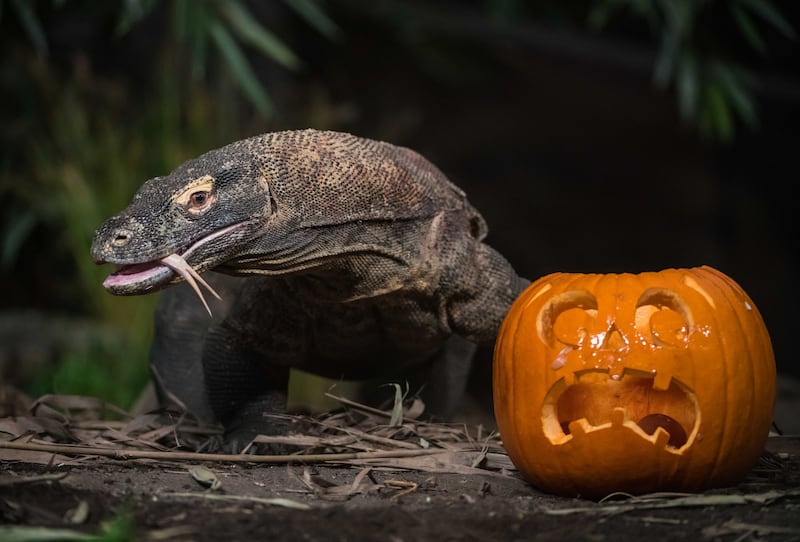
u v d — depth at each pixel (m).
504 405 4.52
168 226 4.55
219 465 4.80
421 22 16.98
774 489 4.42
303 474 4.56
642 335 4.21
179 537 3.62
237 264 4.82
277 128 11.70
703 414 4.21
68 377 9.63
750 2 11.12
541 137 22.12
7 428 5.04
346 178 4.96
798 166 20.44
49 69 11.67
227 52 10.33
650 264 20.34
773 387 4.46
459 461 4.82
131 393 9.68
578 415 4.50
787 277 19.98
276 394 5.65
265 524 3.78
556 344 4.31
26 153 12.71
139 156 11.27
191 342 6.50
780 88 17.80
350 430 5.11
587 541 3.70
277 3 15.24
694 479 4.28
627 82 22.61
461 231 5.44
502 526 3.86
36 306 14.50
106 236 4.50
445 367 6.12
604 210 21.19
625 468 4.22
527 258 20.02
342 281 5.19
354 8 16.62
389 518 3.87
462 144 21.33
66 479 4.24
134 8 10.13
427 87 21.08
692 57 11.85
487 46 18.08
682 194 21.33
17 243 12.16
